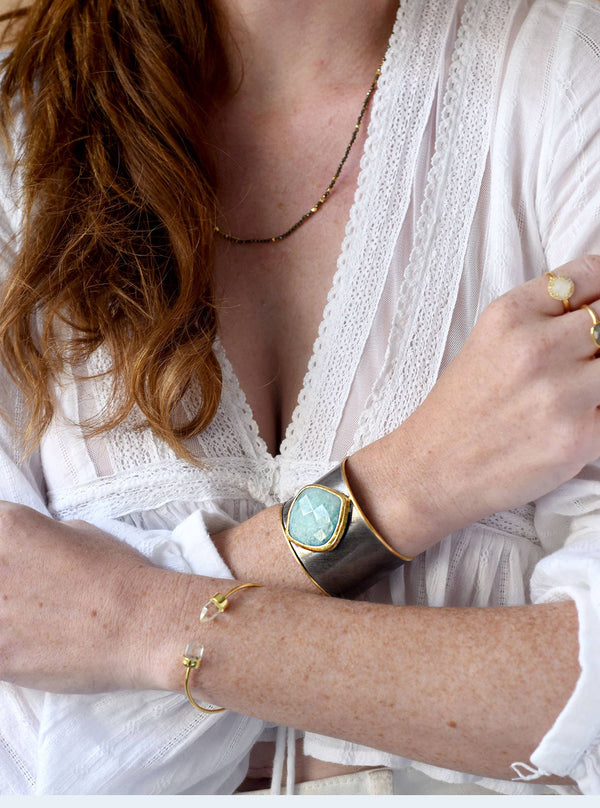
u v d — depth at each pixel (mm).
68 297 1089
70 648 899
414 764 1003
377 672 833
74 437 1084
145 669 882
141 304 1089
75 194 1141
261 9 1113
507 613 845
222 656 865
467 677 813
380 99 1121
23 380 1096
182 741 927
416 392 1035
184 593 901
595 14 1088
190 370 1047
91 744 917
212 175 1169
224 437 1077
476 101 1092
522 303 867
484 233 1068
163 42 1165
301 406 1069
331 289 1090
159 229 1125
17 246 1162
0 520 947
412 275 1062
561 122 1021
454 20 1139
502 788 1001
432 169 1086
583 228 992
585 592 824
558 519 991
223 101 1194
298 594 897
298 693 849
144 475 1060
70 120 1167
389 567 927
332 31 1130
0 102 1242
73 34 1194
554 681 795
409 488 901
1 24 1519
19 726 939
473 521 915
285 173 1164
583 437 850
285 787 1027
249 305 1143
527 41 1084
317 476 1038
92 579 913
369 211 1095
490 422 865
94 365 1100
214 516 1019
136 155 1120
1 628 918
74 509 1083
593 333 848
